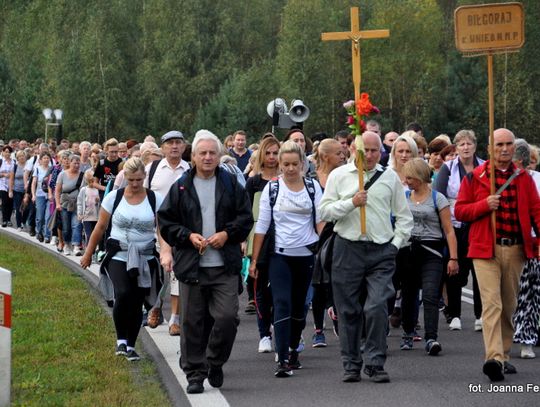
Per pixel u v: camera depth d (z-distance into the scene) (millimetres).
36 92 127875
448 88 117312
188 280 15227
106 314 22156
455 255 19062
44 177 40594
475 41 16562
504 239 16469
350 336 16078
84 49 128875
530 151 18906
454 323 21156
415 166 18953
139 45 133125
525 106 116062
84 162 36719
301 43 125625
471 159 21562
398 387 15578
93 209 32812
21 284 27172
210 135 15508
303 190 16734
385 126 120562
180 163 21625
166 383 15844
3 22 155500
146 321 21703
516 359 17906
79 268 31234
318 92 125750
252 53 135125
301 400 14750
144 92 129500
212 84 127000
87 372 16297
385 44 127188
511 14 16453
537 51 120000
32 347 18344
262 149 19609
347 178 16203
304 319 17047
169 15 129875
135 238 17547
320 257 16297
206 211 15383
